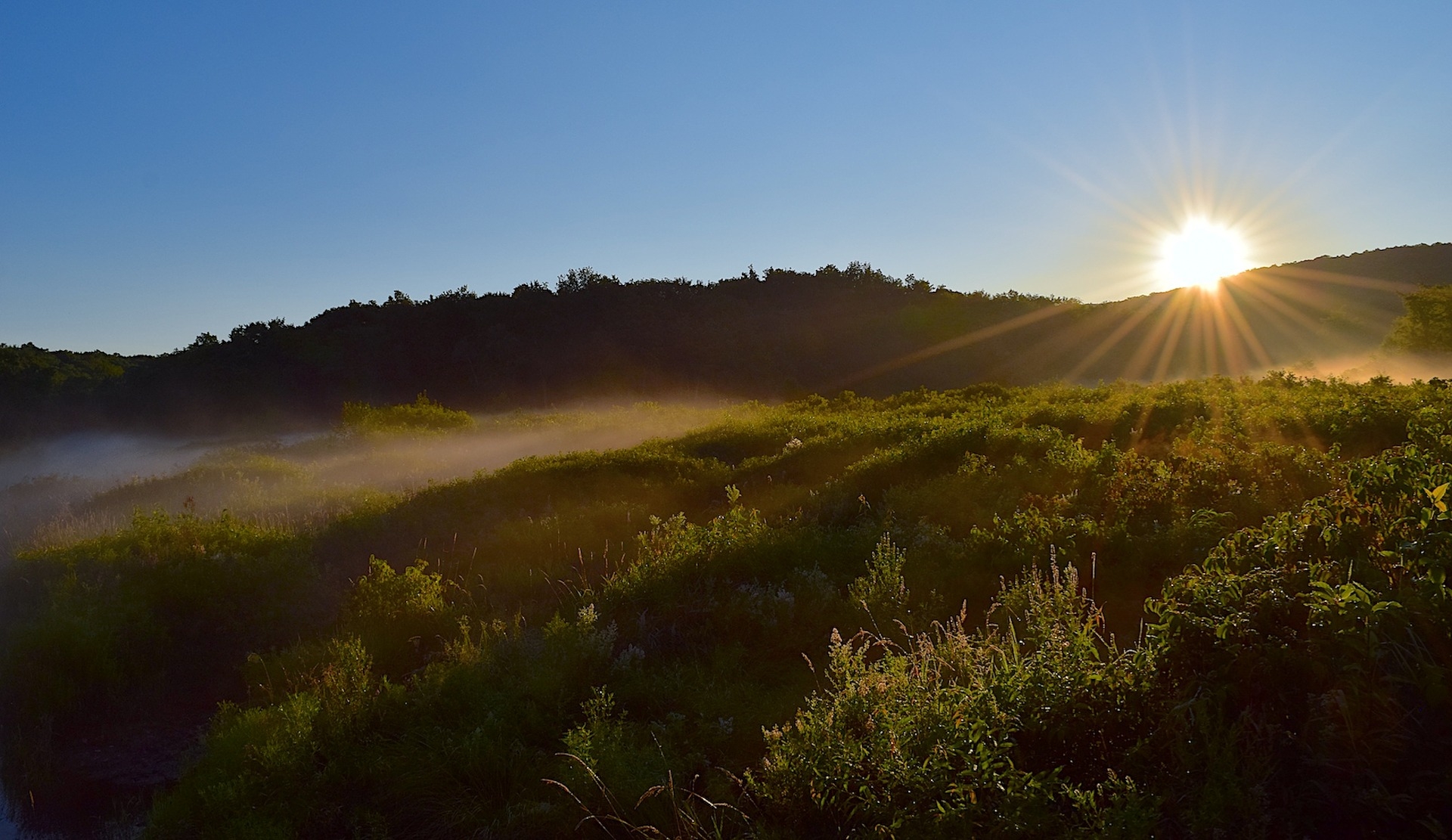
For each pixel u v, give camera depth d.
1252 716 3.35
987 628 5.49
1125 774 3.42
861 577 7.09
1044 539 7.19
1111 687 3.82
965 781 3.47
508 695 5.66
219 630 8.18
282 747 5.29
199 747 6.15
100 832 5.38
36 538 11.34
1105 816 3.06
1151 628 3.87
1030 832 3.14
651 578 7.55
